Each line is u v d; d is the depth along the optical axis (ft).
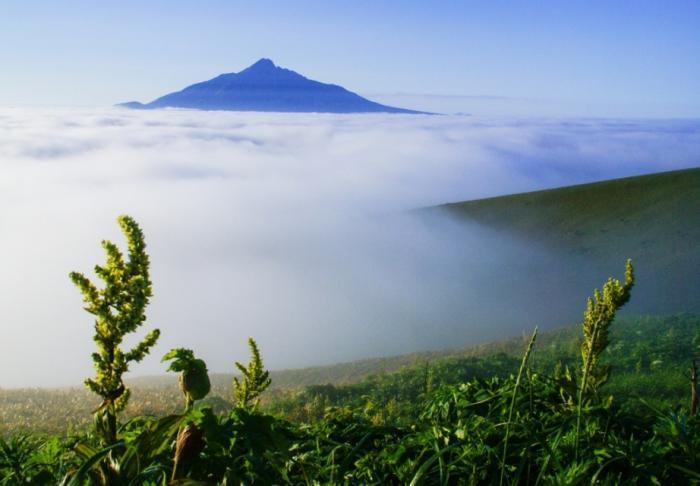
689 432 11.45
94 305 8.29
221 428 8.96
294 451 12.42
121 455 8.70
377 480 11.20
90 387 8.31
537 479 9.93
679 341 71.77
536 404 13.64
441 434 11.85
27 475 10.68
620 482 9.98
